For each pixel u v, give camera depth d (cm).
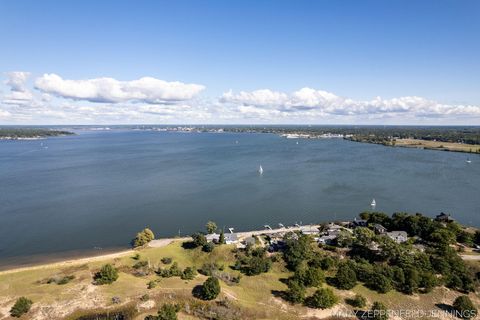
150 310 7700
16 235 13650
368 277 9169
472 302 8425
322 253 10775
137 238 12488
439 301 8462
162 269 9675
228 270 10081
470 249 11412
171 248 11588
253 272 9712
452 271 9381
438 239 11450
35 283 8981
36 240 13188
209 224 13025
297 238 11738
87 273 9494
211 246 11181
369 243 10819
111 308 7706
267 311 7894
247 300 8281
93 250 12275
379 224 13212
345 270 9075
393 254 10050
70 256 11750
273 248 11300
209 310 7731
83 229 14338
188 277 9125
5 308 7756
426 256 9900
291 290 8362
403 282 8888
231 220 15512
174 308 7456
